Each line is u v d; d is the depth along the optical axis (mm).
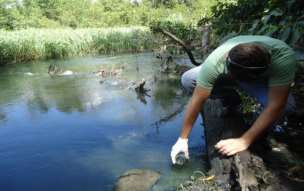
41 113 4836
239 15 4871
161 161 3115
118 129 4035
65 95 5941
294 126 3199
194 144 3420
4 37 12430
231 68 2158
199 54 8617
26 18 26625
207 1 27844
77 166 3123
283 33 3314
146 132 3877
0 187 2811
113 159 3223
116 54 13523
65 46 13477
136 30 16016
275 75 2143
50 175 2979
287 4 3625
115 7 32438
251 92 2465
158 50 12617
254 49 2090
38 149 3545
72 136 3869
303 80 3611
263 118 2285
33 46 12469
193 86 3133
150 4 32406
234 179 2350
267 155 2656
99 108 4953
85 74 8289
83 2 31719
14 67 10359
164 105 4988
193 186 2543
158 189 2625
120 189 2674
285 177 2338
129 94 5812
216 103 3570
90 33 15000
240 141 2377
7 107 5227
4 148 3600
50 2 29984
